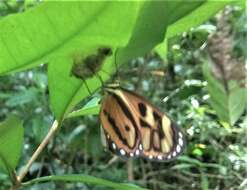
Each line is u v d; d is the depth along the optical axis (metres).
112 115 0.15
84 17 0.09
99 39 0.10
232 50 0.08
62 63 0.13
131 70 0.43
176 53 0.37
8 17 0.10
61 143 0.40
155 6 0.10
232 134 0.35
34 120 0.35
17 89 0.41
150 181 0.41
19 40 0.10
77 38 0.10
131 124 0.15
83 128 0.38
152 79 0.43
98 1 0.09
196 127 0.35
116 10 0.09
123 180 0.38
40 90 0.36
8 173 0.14
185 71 0.40
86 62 0.11
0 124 0.13
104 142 0.16
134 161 0.43
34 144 0.36
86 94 0.13
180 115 0.36
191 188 0.39
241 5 0.14
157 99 0.41
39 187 0.34
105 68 0.13
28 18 0.10
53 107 0.14
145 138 0.15
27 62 0.11
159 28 0.10
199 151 0.35
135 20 0.09
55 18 0.10
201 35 0.35
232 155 0.34
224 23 0.08
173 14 0.11
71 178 0.14
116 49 0.11
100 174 0.38
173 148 0.14
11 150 0.14
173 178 0.42
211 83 0.09
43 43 0.10
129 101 0.14
